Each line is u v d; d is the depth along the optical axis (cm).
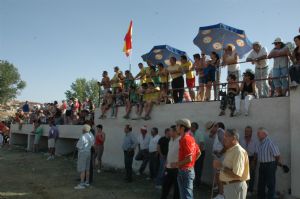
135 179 1255
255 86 1038
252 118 1009
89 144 1142
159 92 1343
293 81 893
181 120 725
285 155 927
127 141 1216
